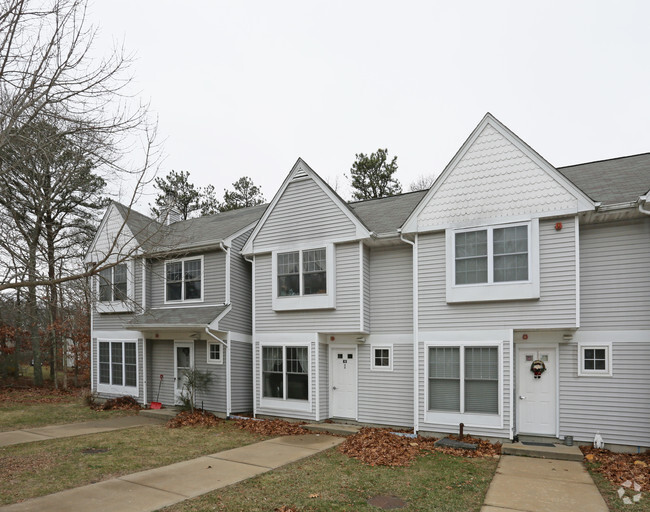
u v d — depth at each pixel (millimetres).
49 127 8445
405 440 10578
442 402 11047
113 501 6586
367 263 12945
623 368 9773
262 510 6207
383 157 30609
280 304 13555
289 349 13484
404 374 12172
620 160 12648
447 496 6801
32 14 7473
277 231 13969
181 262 16203
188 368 15500
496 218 10703
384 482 7461
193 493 6934
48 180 9500
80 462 8805
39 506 6387
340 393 13062
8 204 8789
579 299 9992
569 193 10016
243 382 15016
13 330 22656
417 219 11664
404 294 12445
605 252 10195
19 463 8750
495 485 7328
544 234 10312
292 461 8875
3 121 7555
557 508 6324
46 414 15008
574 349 10273
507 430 10180
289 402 13219
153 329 15273
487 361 10641
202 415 14023
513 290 10352
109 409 15906
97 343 18047
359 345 12883
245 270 15641
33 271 8242
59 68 7711
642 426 9469
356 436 10977
